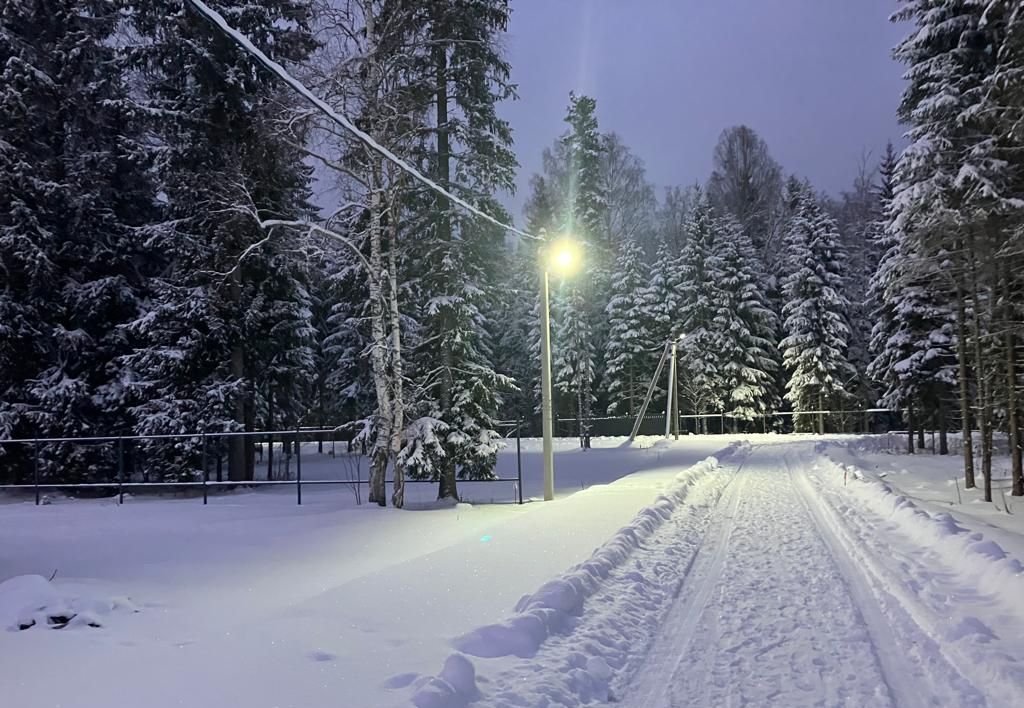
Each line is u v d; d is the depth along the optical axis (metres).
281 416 31.83
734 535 10.98
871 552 9.37
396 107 16.06
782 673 5.20
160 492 22.53
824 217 47.31
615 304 51.03
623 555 8.80
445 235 18.94
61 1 23.97
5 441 20.30
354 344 33.88
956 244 17.86
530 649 5.43
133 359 22.67
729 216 55.38
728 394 50.50
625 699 4.78
